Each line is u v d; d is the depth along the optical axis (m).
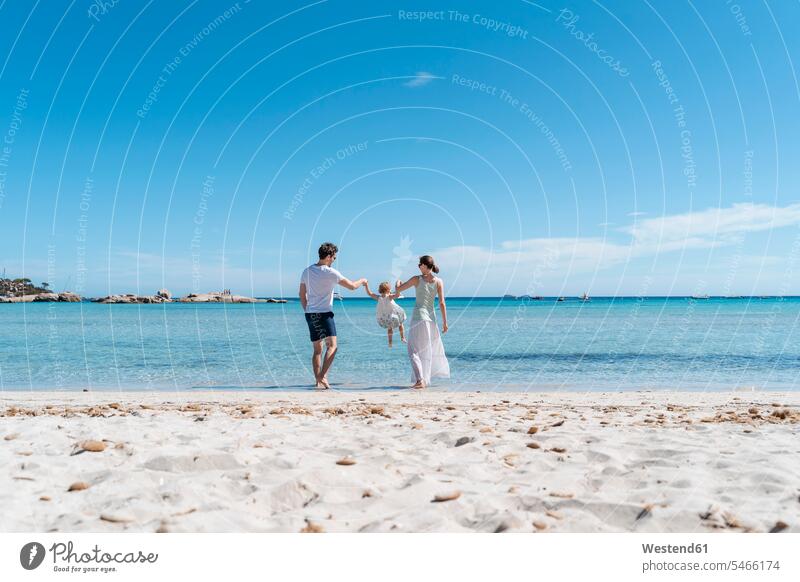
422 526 2.65
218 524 2.64
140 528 2.62
